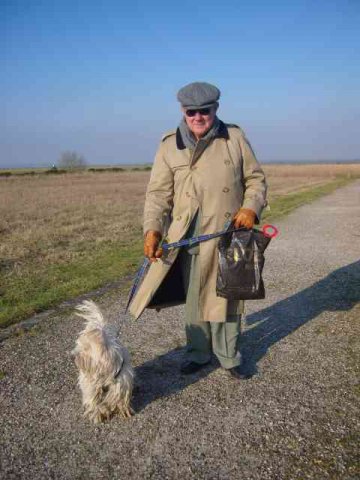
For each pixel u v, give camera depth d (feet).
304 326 17.31
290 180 142.41
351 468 9.45
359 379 13.07
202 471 9.54
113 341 10.97
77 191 102.73
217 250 12.19
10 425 11.29
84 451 10.26
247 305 20.03
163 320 18.35
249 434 10.70
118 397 11.05
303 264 27.09
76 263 28.63
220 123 12.28
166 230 13.10
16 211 60.80
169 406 11.99
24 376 13.74
